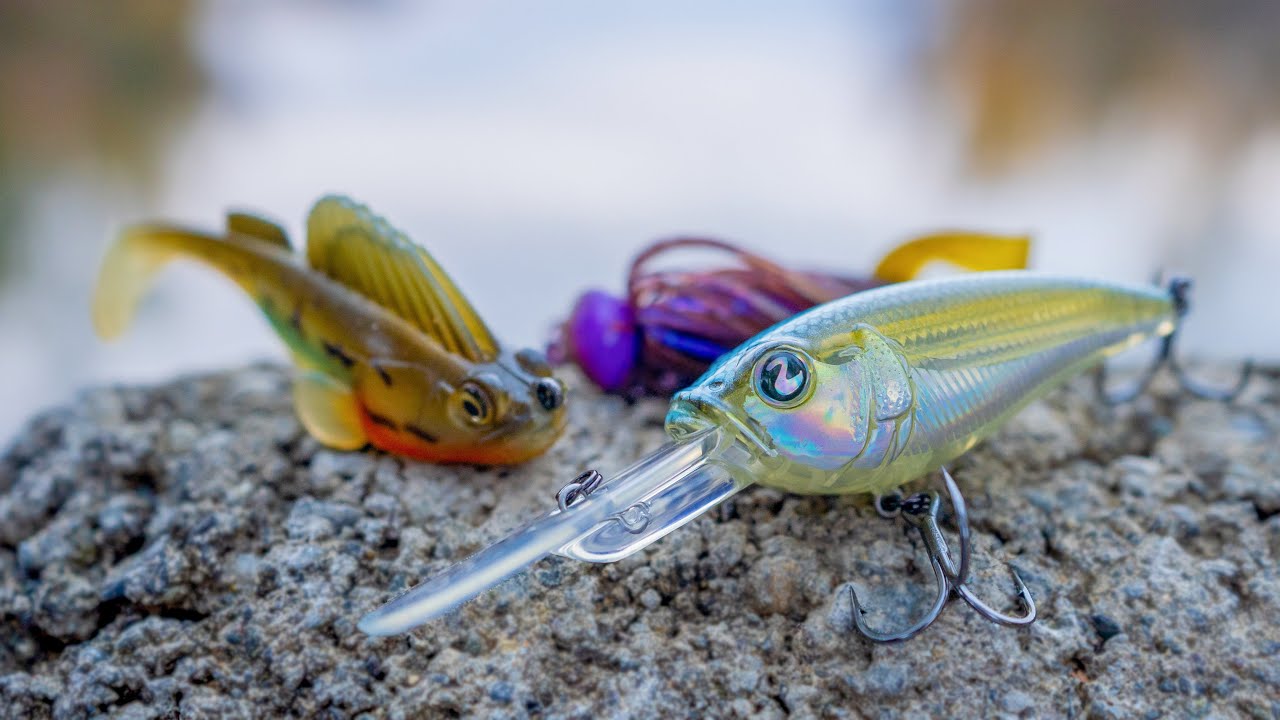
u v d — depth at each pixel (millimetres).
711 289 203
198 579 182
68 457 207
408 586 178
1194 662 169
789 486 173
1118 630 173
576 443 205
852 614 170
